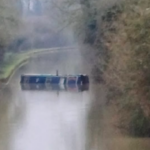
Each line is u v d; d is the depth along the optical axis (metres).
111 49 46.53
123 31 36.75
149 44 31.77
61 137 39.09
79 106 54.69
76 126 43.19
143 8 32.66
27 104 58.81
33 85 82.50
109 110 49.28
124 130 39.06
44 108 54.75
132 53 33.12
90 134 39.62
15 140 38.41
